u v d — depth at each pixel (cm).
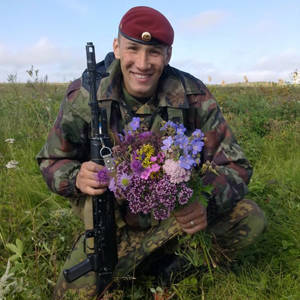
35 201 349
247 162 243
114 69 235
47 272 253
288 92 808
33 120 568
